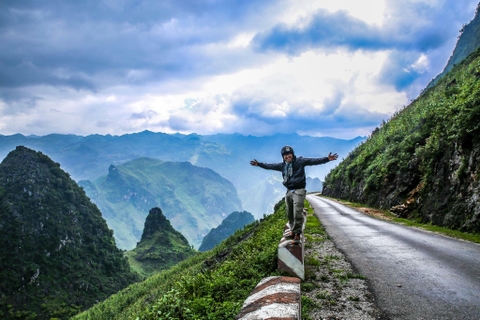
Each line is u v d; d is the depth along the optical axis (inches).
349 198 1947.6
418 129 1128.8
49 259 4790.8
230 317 184.4
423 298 202.8
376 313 181.6
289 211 242.4
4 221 4795.8
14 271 4271.7
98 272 5231.3
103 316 1583.4
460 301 194.7
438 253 351.3
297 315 118.6
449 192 643.5
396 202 1013.8
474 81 785.6
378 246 406.6
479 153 554.6
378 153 1633.9
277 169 248.2
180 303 219.1
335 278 260.2
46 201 5575.8
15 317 3769.7
